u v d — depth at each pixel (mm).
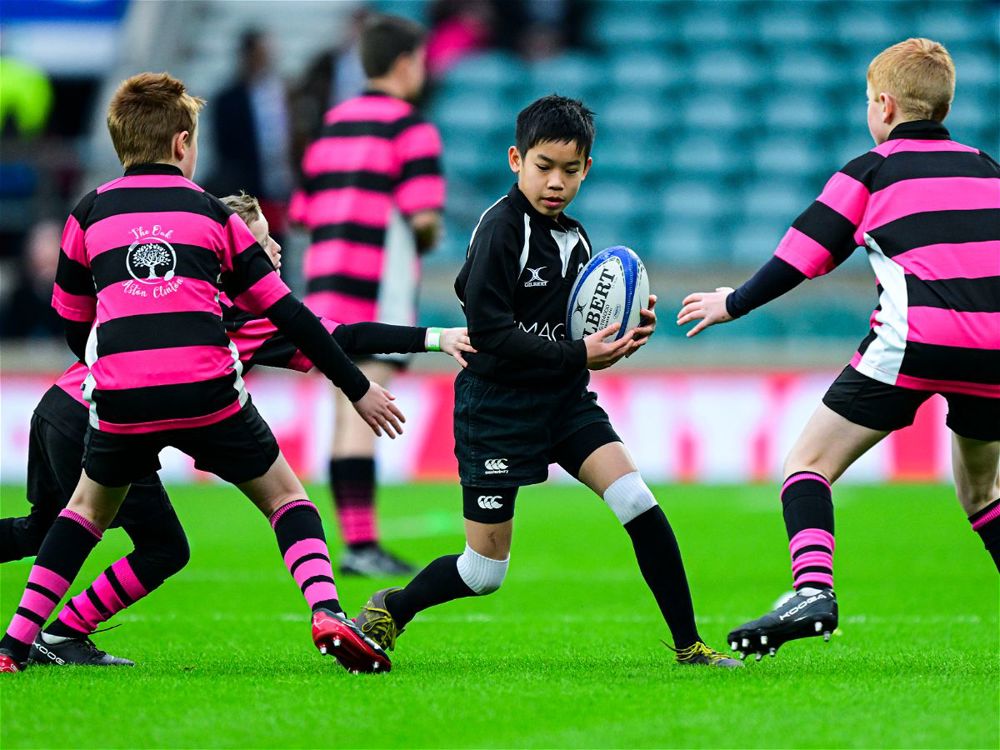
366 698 15438
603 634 22406
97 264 16844
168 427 16547
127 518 18484
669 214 66938
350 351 18203
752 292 17797
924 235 16969
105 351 16547
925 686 16141
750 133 69938
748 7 74938
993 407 17031
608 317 18078
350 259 32125
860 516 41875
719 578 30031
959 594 27641
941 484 51312
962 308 16625
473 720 14430
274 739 13680
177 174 17375
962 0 75375
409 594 18703
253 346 18531
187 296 16625
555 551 35156
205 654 19891
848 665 18297
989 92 72062
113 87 71375
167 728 14031
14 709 14789
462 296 18500
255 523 41375
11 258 67062
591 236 66125
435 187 32250
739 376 51438
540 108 17625
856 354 17469
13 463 51188
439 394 52250
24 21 73562
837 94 71750
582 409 18219
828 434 17297
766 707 14930
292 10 76125
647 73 72250
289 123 49500
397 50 32594
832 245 17453
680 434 51531
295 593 27938
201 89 72688
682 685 16281
